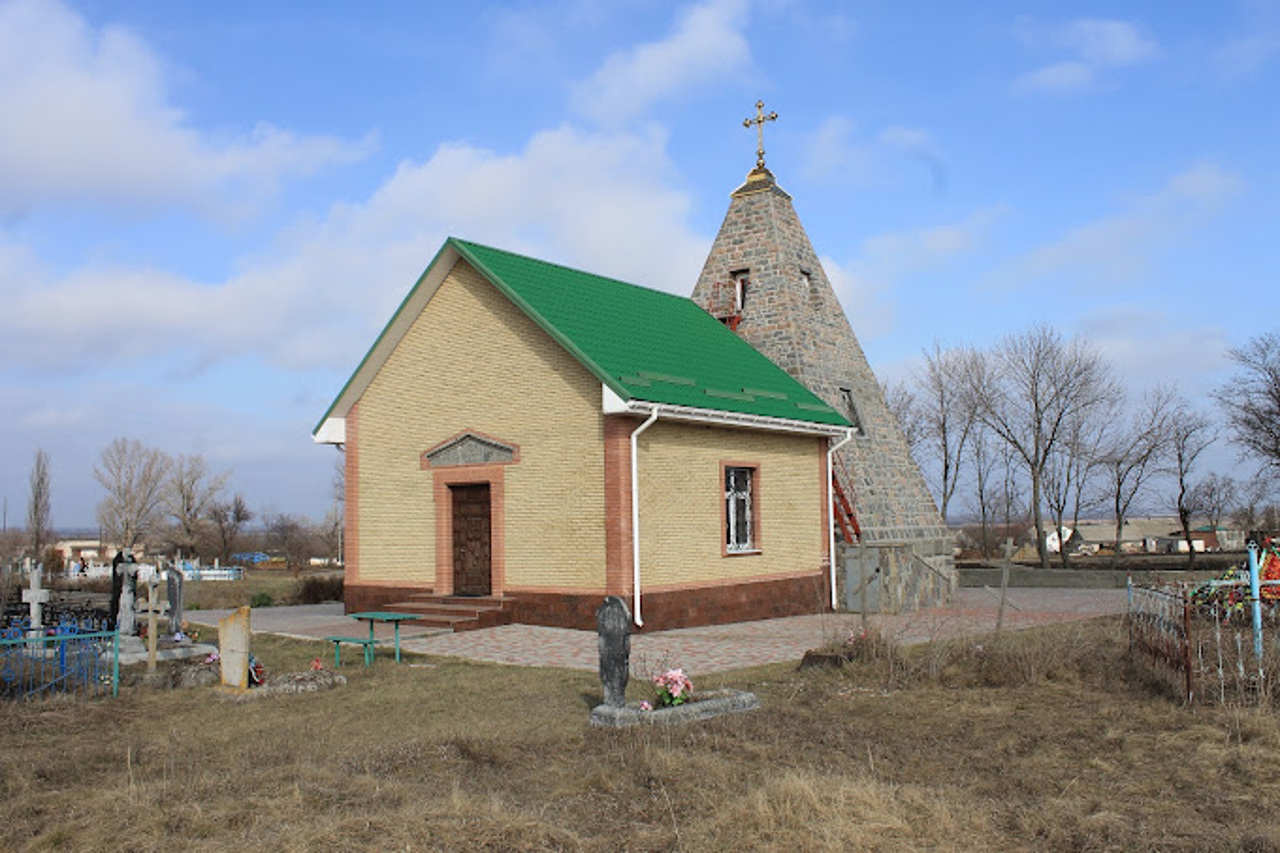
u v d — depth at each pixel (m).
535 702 11.64
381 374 22.83
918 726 10.08
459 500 21.34
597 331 20.62
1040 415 41.72
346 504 23.30
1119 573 31.70
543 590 19.47
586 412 19.12
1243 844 6.47
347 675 13.98
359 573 22.89
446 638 17.98
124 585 16.81
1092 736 9.42
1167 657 11.19
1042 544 40.25
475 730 10.13
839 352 29.41
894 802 7.30
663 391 19.30
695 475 20.33
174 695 12.55
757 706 11.12
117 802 7.44
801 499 23.31
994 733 9.66
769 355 27.73
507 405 20.39
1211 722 9.61
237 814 7.13
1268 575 16.42
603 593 18.61
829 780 7.72
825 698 11.65
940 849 6.54
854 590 23.38
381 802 7.53
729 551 21.02
